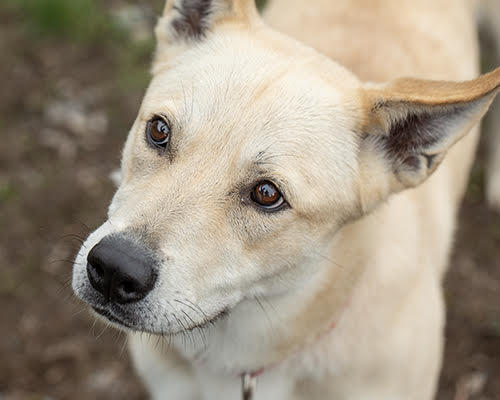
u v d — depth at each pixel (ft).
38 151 2.95
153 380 2.03
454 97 1.57
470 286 2.72
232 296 1.66
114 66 3.27
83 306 2.54
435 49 2.35
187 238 1.57
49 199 2.81
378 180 1.72
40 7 3.30
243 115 1.61
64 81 3.19
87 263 1.57
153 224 1.56
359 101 1.70
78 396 2.42
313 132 1.65
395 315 1.87
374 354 1.85
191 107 1.62
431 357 1.97
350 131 1.70
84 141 3.01
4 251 2.68
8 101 3.08
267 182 1.60
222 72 1.67
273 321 1.80
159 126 1.66
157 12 3.47
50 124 3.04
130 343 2.10
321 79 1.70
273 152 1.60
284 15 2.54
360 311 1.84
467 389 2.47
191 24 1.86
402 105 1.64
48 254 2.68
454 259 2.78
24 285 2.60
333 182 1.67
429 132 1.66
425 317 1.94
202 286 1.60
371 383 1.88
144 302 1.55
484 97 1.57
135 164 1.68
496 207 2.92
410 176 1.72
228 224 1.61
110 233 1.55
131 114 3.11
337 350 1.85
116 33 3.36
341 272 1.79
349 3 2.40
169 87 1.71
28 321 2.54
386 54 2.21
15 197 2.80
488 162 2.99
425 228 2.05
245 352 1.86
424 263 1.98
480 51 3.05
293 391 1.92
